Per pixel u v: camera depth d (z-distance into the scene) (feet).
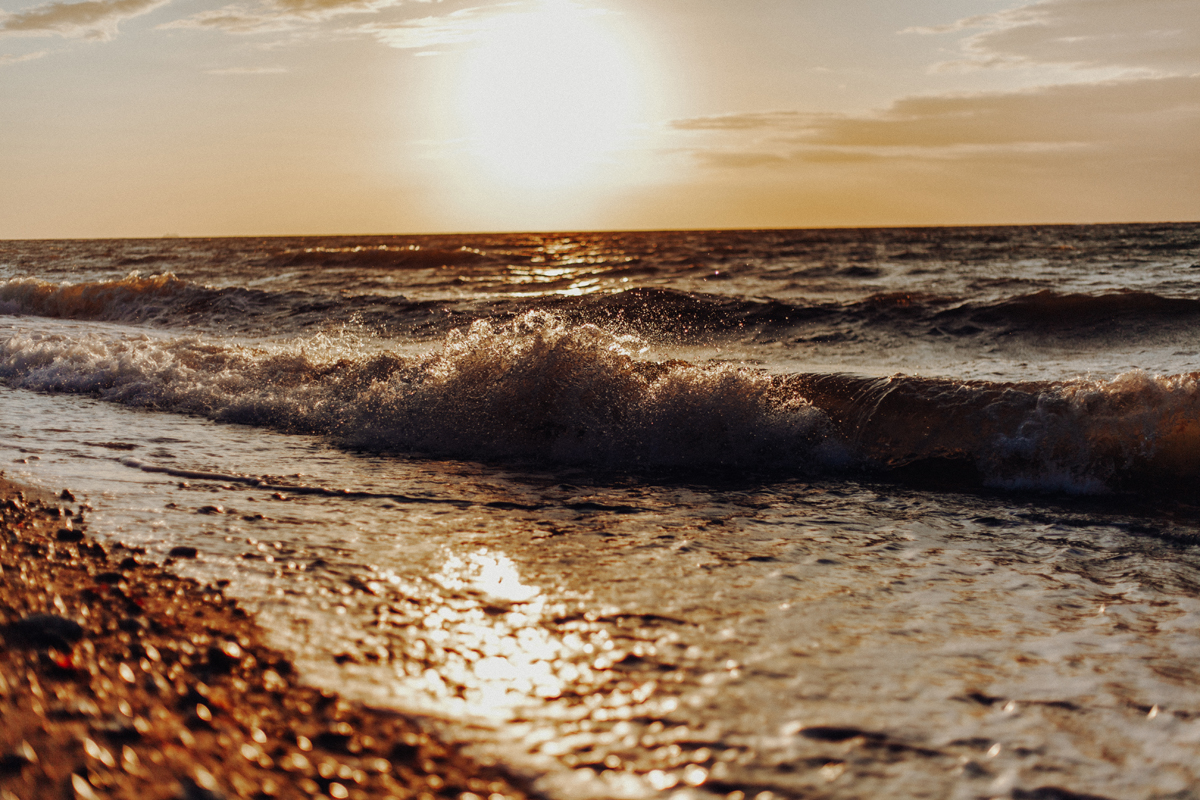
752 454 13.84
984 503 11.44
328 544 8.77
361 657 6.06
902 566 8.63
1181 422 12.43
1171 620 7.21
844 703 5.55
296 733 4.97
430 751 4.83
